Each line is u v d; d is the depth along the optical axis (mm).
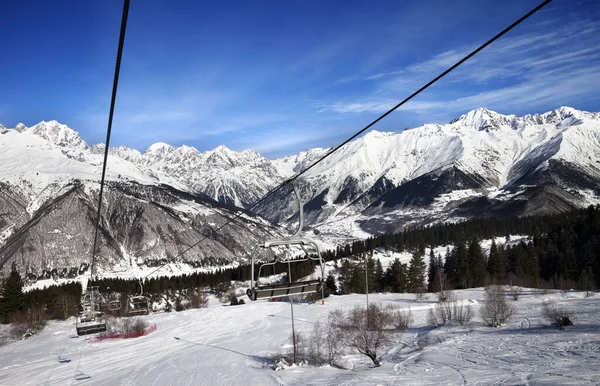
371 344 57469
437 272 146000
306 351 63844
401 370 49562
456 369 46750
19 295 123062
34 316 112250
